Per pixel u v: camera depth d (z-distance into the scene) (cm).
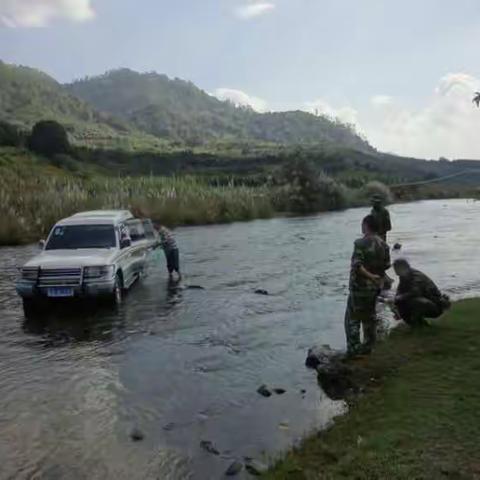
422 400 623
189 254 2075
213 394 719
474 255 1908
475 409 579
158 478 516
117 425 629
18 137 8369
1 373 806
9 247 2438
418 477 456
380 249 796
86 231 1326
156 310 1186
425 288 925
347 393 702
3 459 554
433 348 807
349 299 805
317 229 3105
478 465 468
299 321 1079
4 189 3145
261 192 4762
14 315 1170
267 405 681
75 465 541
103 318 1124
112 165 9025
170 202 3538
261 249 2202
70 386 752
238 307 1204
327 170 9706
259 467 522
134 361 855
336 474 479
